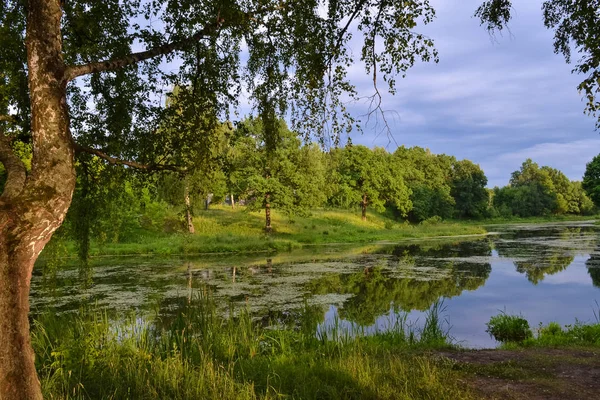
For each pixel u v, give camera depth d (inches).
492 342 347.3
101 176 260.1
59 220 122.2
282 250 1196.5
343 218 2053.4
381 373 225.1
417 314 443.2
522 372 239.1
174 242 1189.1
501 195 4033.0
